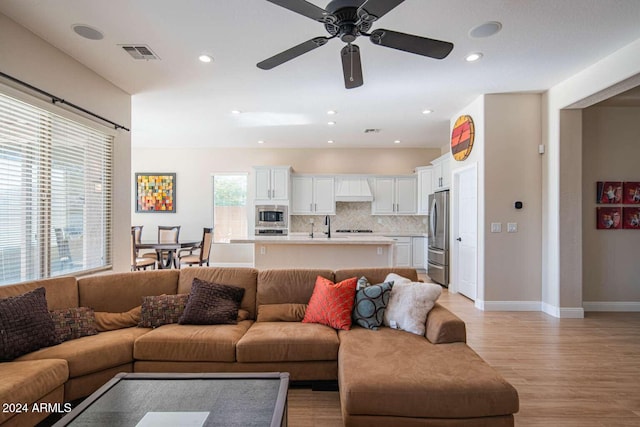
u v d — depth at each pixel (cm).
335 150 731
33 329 197
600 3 223
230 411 137
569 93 356
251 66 320
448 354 189
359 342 209
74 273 302
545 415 196
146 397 147
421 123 531
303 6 165
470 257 464
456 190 500
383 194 705
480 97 410
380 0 157
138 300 262
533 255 407
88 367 196
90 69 321
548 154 394
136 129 568
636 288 414
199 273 278
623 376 244
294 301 268
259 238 425
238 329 236
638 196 415
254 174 683
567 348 294
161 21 244
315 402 210
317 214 705
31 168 261
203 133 599
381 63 314
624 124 416
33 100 253
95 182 330
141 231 659
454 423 155
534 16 239
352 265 425
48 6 223
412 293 238
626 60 286
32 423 160
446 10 231
